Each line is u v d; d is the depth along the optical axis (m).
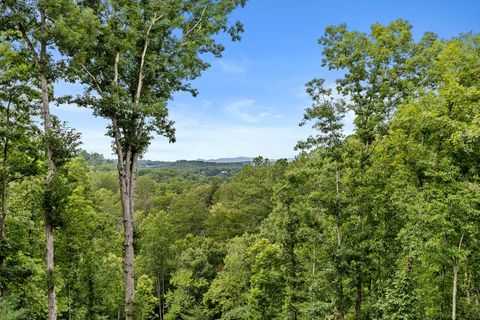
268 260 27.02
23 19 14.30
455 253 14.14
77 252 24.03
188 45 18.03
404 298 15.52
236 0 18.33
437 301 17.47
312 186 19.61
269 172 55.22
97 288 28.03
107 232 30.52
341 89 19.84
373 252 17.75
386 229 18.14
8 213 17.94
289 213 21.42
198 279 46.88
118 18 15.99
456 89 16.33
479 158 17.17
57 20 14.33
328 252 17.59
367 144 19.44
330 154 17.78
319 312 18.34
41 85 15.74
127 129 16.28
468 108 16.66
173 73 18.19
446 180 16.03
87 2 16.22
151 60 17.11
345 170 18.92
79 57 14.98
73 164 24.23
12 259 17.78
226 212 57.91
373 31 19.39
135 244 16.47
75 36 14.28
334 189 18.27
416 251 15.55
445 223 14.15
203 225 66.06
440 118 16.36
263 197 56.00
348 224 18.64
